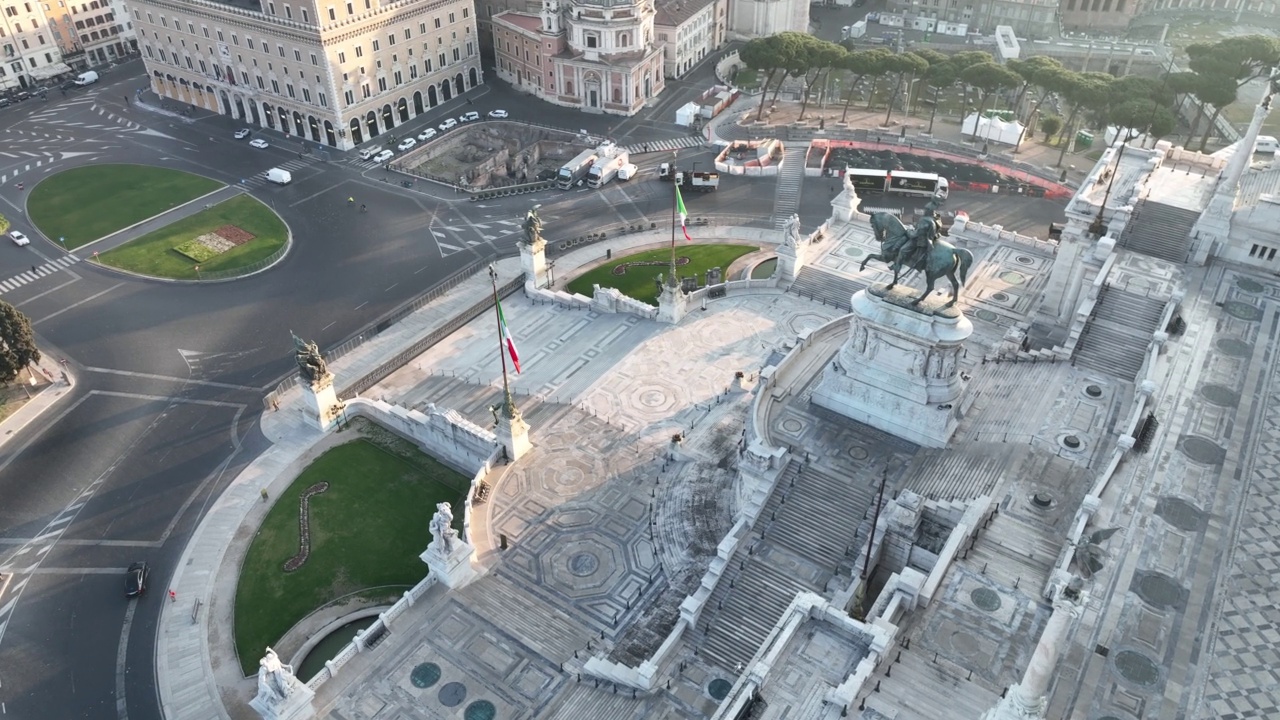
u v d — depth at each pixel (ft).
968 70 482.28
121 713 224.94
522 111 568.00
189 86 574.97
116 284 398.62
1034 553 199.31
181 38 551.59
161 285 397.80
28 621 248.52
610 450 290.56
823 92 553.23
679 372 325.42
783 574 223.51
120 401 330.54
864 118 536.01
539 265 378.94
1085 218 299.79
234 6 514.27
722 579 225.97
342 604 248.93
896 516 212.64
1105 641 174.19
